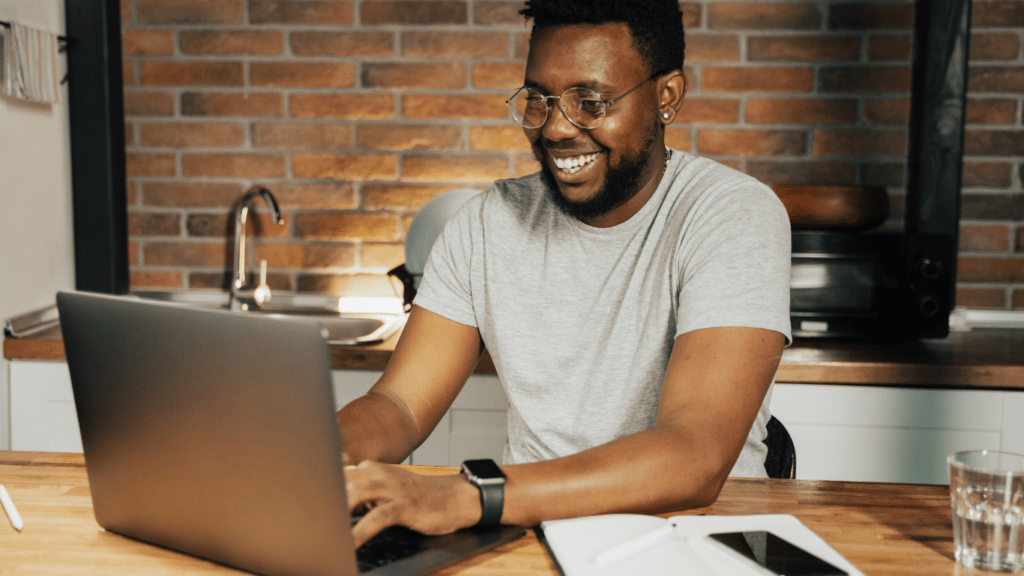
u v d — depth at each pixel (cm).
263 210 248
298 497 67
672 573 71
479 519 82
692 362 99
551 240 128
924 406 185
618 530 81
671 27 115
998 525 74
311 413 64
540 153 123
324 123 244
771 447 135
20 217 208
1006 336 220
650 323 117
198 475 73
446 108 241
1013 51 228
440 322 131
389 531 82
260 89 243
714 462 90
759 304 101
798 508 91
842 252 202
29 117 211
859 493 97
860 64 231
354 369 196
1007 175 232
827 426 188
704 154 238
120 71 236
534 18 113
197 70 243
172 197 248
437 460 199
